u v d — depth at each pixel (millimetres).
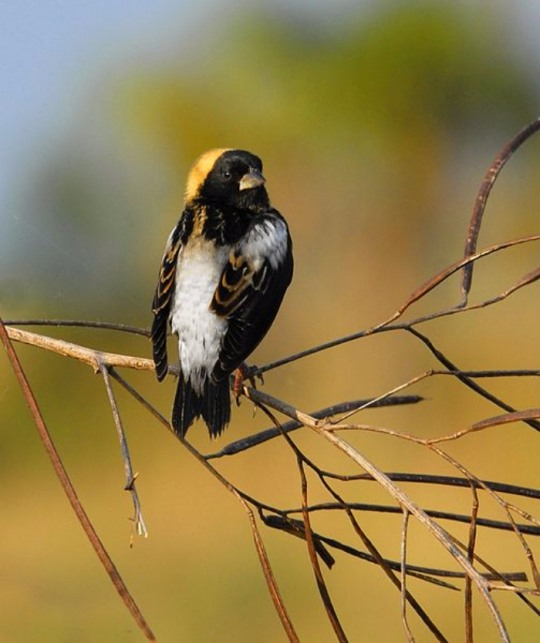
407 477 4375
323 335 21859
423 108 26094
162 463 15297
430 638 10258
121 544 12289
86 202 14070
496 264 21812
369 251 25156
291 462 14930
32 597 8039
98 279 14453
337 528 12320
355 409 4527
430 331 20609
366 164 26109
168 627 10703
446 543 3951
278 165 25875
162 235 18531
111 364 4812
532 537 11789
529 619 10141
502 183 24547
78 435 15523
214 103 25078
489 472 14484
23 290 9672
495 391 17891
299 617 10766
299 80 25781
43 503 14297
